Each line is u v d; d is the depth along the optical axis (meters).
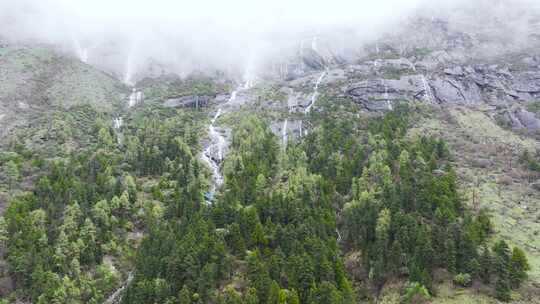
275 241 138.50
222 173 189.00
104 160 185.50
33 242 139.38
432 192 148.62
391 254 130.88
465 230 131.50
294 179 166.25
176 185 175.25
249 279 124.00
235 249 136.62
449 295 120.31
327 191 164.75
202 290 121.06
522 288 120.06
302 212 148.00
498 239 137.25
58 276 131.25
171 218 156.12
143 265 134.25
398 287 126.31
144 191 174.62
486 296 118.50
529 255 131.62
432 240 132.00
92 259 141.62
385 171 164.38
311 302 117.38
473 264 122.88
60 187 163.62
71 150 198.12
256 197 160.75
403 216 137.88
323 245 131.62
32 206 154.50
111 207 159.12
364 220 143.75
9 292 130.12
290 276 123.56
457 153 187.38
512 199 156.62
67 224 147.12
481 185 163.50
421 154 175.38
